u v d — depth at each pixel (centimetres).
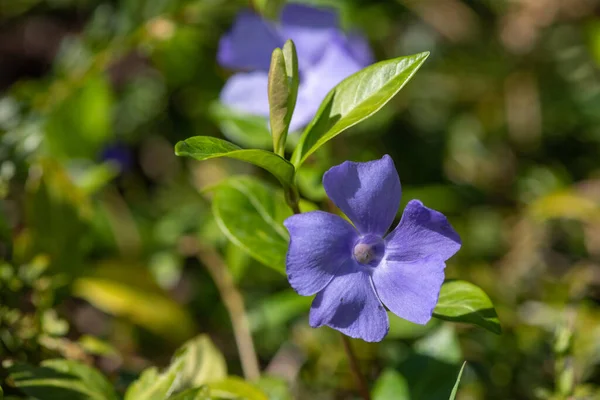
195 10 40
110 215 39
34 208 34
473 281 37
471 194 43
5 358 31
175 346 37
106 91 40
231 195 31
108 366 34
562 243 40
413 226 27
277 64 27
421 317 27
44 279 33
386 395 31
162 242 39
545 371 34
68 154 40
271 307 35
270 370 36
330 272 27
